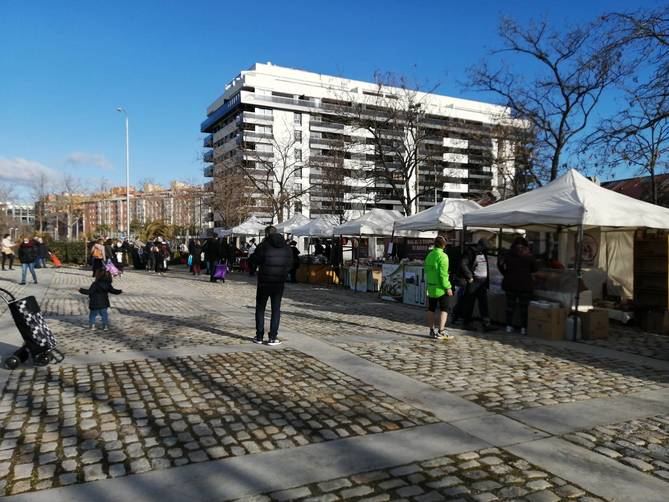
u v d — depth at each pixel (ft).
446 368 22.21
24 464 12.35
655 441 14.10
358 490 11.12
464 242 36.47
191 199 200.23
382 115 95.50
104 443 13.64
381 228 62.80
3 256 87.86
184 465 12.32
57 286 60.29
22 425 14.94
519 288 30.96
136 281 71.51
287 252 26.76
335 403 17.20
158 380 19.86
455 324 34.24
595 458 12.91
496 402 17.48
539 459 12.81
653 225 31.45
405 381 19.97
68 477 11.68
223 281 72.18
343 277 64.44
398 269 47.55
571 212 30.07
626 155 48.57
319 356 24.12
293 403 17.16
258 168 173.37
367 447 13.46
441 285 28.43
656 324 31.96
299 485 11.33
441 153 108.17
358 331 31.24
